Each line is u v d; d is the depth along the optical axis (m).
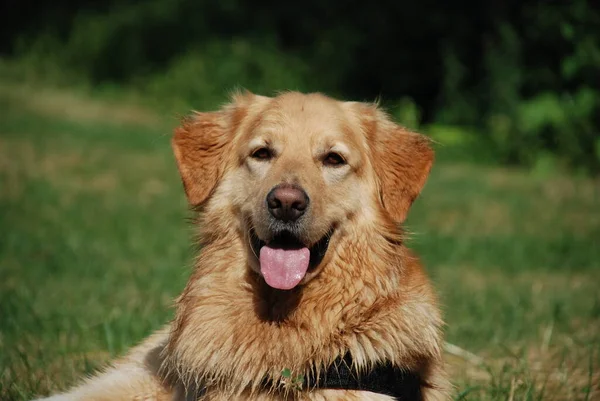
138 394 5.41
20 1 29.92
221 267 4.89
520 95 19.61
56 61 27.12
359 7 24.28
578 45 17.77
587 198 15.06
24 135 19.33
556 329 7.59
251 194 4.83
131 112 23.36
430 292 4.98
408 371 4.68
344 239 4.82
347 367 4.55
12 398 5.64
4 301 8.05
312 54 24.39
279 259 4.64
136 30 26.39
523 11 19.98
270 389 4.62
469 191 15.59
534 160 18.33
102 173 16.73
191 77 24.11
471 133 20.08
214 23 25.95
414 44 22.56
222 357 4.68
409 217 13.52
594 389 6.04
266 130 4.90
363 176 4.99
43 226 12.38
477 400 5.61
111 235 12.02
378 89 23.03
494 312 8.28
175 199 14.84
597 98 17.86
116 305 8.18
